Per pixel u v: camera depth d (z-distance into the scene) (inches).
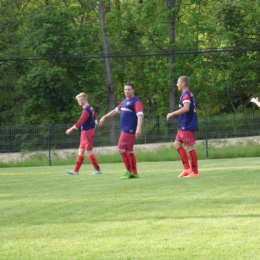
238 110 4498.0
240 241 556.7
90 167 1978.3
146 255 518.6
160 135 2630.4
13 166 2433.6
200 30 4055.1
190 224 648.4
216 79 4453.7
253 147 2410.2
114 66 4313.5
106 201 870.4
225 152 2372.0
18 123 4288.9
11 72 4087.1
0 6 4343.0
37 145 2551.7
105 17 4146.2
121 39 4202.8
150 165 1892.2
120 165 2044.8
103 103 4498.0
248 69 4148.6
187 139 1212.5
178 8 3981.3
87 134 1465.3
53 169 1916.8
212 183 1067.3
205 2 4274.1
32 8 4490.7
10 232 651.5
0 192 1075.3
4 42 4232.3
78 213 766.5
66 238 605.3
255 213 702.5
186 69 4131.4
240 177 1170.6
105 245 563.8
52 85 3715.6
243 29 4200.3
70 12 3976.4
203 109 4485.7
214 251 522.3
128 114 1262.3
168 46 4067.4
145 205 809.5
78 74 3900.1
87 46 4114.2
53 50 3836.1
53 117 3799.2
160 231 617.6
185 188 1002.1
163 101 4298.7
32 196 986.7
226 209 740.0
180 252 523.5
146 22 4045.3
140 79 4498.0
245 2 4033.0
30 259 522.3
